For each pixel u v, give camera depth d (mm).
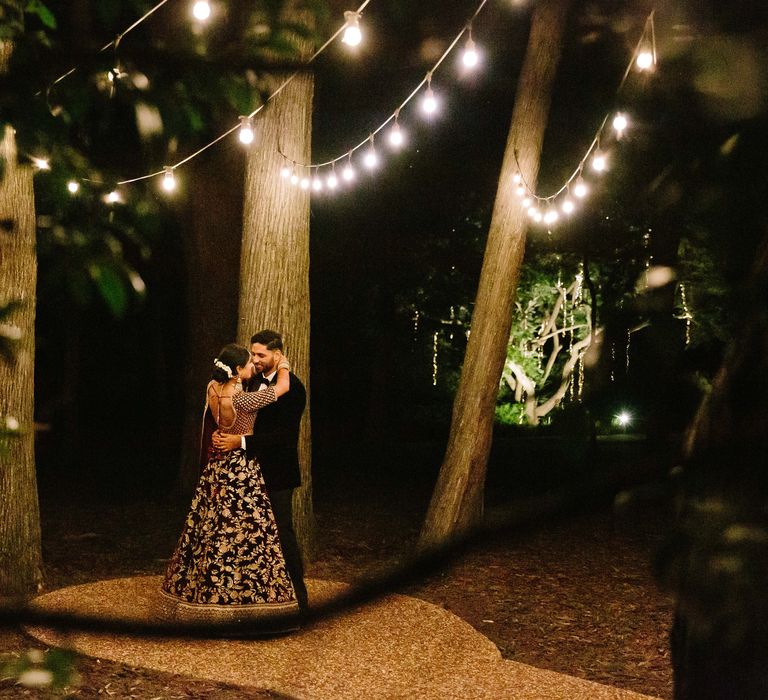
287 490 6027
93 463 16766
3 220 1488
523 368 25812
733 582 841
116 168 1482
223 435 5914
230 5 1294
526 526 717
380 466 16344
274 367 6137
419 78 12766
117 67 1293
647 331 1128
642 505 884
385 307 20828
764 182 1107
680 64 1110
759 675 1546
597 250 11844
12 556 6980
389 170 17359
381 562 8539
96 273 1271
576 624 6586
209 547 5836
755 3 1032
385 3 1426
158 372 20516
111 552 8852
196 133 1354
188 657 5352
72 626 885
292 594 5934
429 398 26500
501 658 5656
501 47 9406
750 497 844
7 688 4500
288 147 8148
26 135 1319
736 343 1162
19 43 1259
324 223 18812
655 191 1180
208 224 11516
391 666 5367
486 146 16297
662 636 6309
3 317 1326
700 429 1177
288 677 5109
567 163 11844
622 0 1377
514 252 8609
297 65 1239
